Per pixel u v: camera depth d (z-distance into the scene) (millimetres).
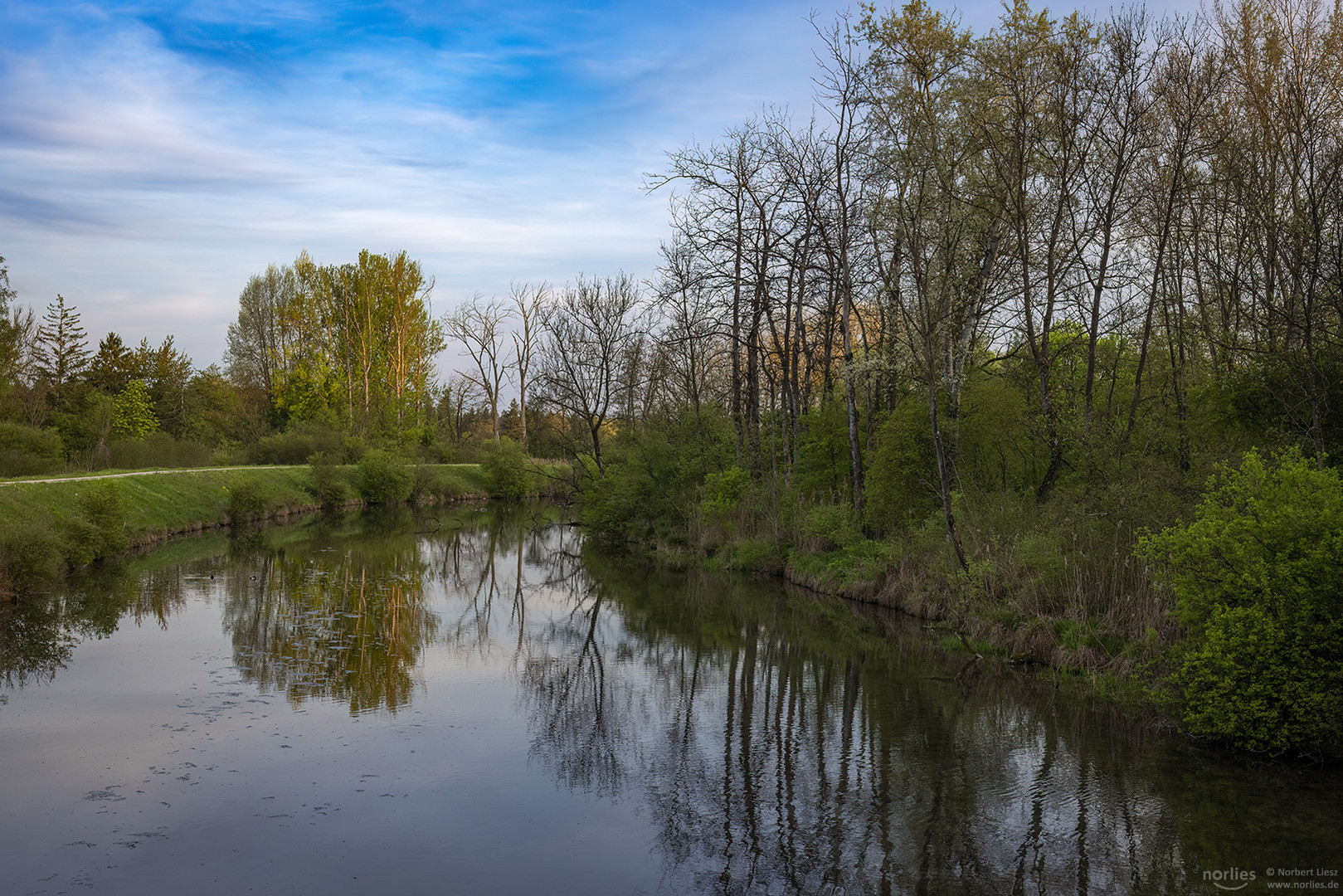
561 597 22266
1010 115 18219
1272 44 17297
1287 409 14180
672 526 32188
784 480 27719
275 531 35594
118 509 25906
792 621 18438
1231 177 17672
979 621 15602
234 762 9648
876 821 8383
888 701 12461
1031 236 19281
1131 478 15711
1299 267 15133
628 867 7398
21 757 9625
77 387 49250
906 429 20375
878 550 20609
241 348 72125
